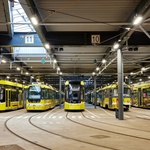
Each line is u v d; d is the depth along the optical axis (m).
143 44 19.56
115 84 35.84
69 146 10.45
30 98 33.66
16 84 38.53
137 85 44.38
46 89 36.31
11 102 35.22
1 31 19.38
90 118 23.56
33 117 24.83
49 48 21.19
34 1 13.61
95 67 39.50
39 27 16.11
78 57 30.25
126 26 17.38
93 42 19.34
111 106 36.62
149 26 17.86
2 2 14.47
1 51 24.81
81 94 34.69
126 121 20.66
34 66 37.31
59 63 35.19
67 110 35.91
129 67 38.97
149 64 34.44
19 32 20.16
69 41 19.48
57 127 16.72
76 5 14.24
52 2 13.79
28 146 10.50
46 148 10.09
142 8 13.26
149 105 37.12
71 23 15.22
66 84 35.06
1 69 40.69
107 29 18.91
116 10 15.05
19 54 27.64
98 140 11.84
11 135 13.42
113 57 29.45
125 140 11.84
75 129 15.72
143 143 11.12
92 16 16.05
